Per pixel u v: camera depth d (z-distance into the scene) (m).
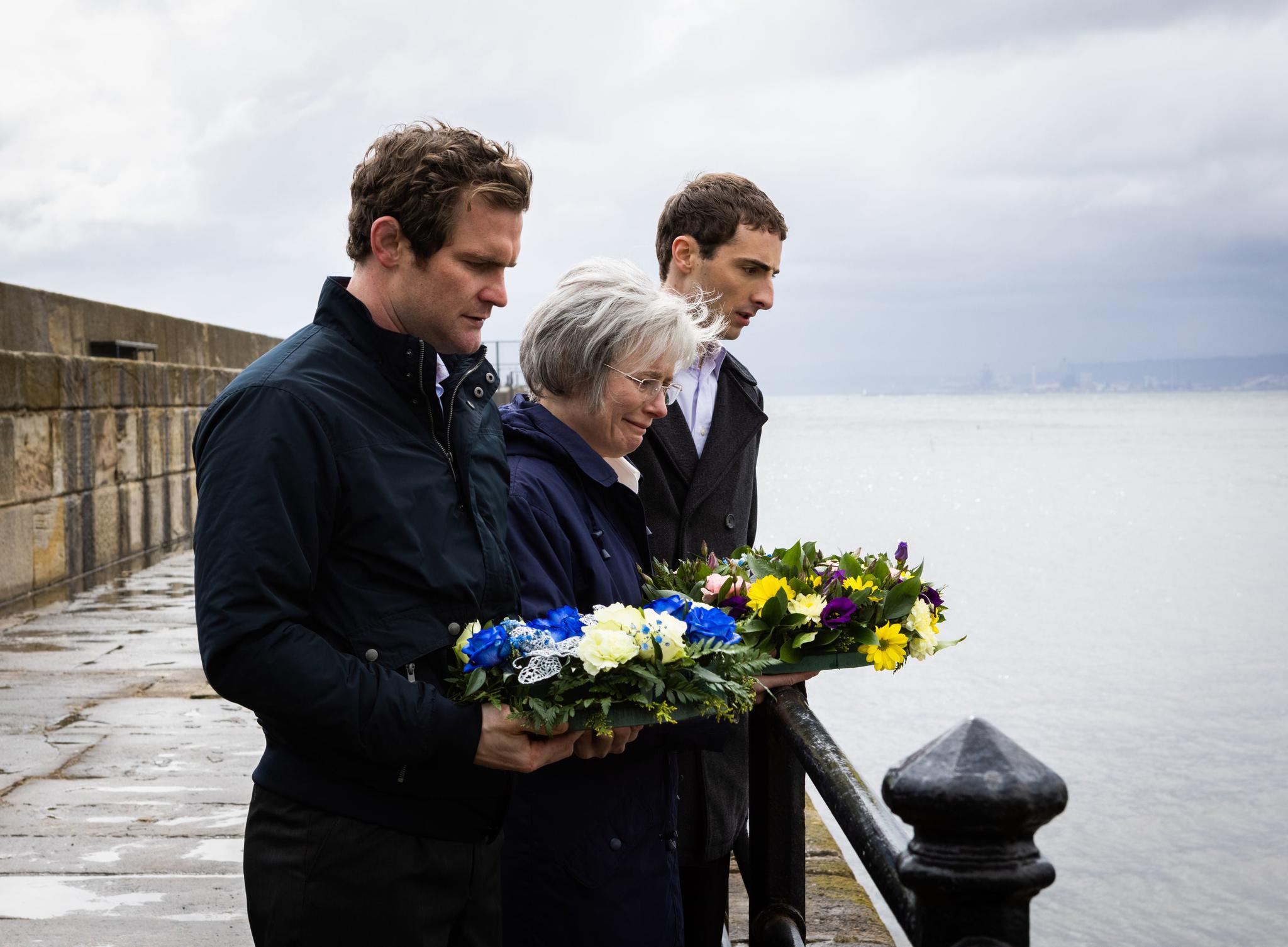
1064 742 8.31
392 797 1.65
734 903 3.65
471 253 1.70
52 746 5.31
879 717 8.77
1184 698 9.47
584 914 1.94
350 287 1.79
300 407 1.59
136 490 11.39
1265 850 6.34
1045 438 83.19
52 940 3.32
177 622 8.47
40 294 10.48
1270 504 30.56
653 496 2.59
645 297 2.07
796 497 32.22
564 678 1.65
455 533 1.71
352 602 1.62
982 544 21.47
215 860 3.94
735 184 2.72
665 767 2.06
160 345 13.55
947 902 1.21
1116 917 5.60
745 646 1.91
